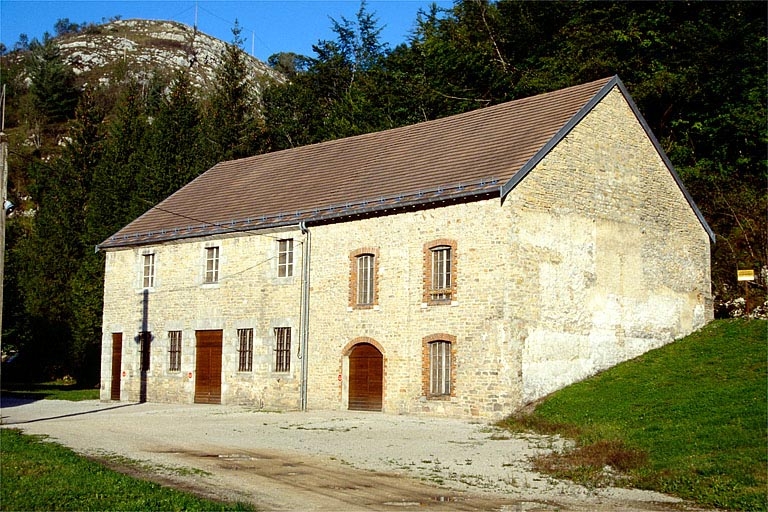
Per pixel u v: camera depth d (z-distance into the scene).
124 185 50.94
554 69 42.50
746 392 19.36
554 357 24.61
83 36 149.50
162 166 50.84
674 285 29.30
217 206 33.94
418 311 25.41
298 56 67.75
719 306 35.72
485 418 23.31
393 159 29.80
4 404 32.94
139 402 33.81
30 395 38.47
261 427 22.64
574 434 19.36
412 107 49.59
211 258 32.38
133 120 55.06
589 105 26.48
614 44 41.16
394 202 26.16
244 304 30.64
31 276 51.94
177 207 35.97
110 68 135.25
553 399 23.47
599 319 26.20
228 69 60.53
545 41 47.19
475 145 27.45
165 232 34.00
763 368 21.78
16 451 16.42
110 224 49.91
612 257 26.97
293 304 29.05
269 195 32.44
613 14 42.38
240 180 35.94
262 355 29.83
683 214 30.22
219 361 31.38
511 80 45.81
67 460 15.30
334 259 28.00
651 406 20.20
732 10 40.19
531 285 24.12
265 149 59.12
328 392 27.62
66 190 53.75
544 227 24.75
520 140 26.11
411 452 17.98
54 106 100.69
